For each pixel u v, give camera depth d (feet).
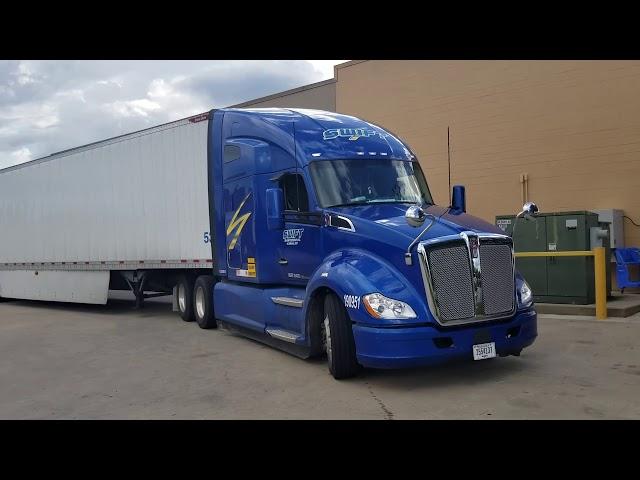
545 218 37.24
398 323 19.21
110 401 20.88
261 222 28.02
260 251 28.07
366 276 20.33
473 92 50.19
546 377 20.93
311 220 24.41
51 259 53.93
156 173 42.14
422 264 19.43
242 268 30.07
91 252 49.01
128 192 44.83
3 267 60.59
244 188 29.66
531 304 21.88
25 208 57.16
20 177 57.82
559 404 17.79
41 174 54.85
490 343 19.99
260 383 22.17
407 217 20.88
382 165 25.90
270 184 27.61
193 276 41.11
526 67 46.96
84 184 49.65
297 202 25.70
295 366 24.71
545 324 31.94
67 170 51.52
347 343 21.25
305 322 23.36
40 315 50.03
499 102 48.57
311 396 19.92
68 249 51.70
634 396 18.39
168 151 41.01
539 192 46.50
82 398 21.50
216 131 32.94
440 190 52.54
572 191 44.78
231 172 31.17
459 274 19.71
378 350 19.35
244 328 30.58
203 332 36.01
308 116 27.96
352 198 24.47
